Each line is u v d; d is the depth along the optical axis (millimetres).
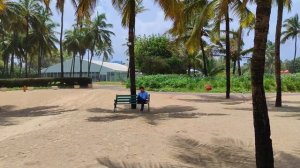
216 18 26234
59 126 15289
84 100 29312
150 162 9344
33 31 70562
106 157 9734
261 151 8305
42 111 24000
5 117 21531
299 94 38031
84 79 51562
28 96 32906
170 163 9320
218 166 9227
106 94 33594
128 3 23000
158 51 67188
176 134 13070
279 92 24203
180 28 22500
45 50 72625
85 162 9266
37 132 13773
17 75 77000
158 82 48344
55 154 10109
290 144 11734
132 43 22656
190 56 63000
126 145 11188
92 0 21969
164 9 21219
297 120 17062
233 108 22750
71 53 97938
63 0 25719
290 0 24406
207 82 45938
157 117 18047
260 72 8320
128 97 21578
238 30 53438
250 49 57625
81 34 87000
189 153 10375
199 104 25703
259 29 8305
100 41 86062
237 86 43906
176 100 28984
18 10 57312
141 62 65875
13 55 76312
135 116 18609
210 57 62969
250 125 15250
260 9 8297
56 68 103688
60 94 33906
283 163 9711
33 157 9859
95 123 16016
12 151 10578
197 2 27422
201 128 14492
